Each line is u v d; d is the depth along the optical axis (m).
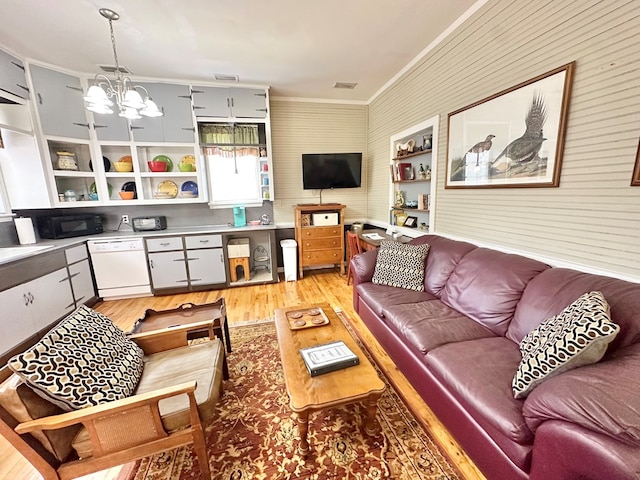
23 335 2.38
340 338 1.75
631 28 1.34
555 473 0.88
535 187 1.86
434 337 1.67
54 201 3.17
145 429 1.15
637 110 1.35
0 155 2.88
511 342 1.59
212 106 3.68
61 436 1.09
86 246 3.31
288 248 4.11
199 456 1.23
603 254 1.54
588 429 0.80
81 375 1.16
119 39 2.55
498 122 2.10
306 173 4.33
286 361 1.53
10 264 2.28
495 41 2.08
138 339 1.68
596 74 1.49
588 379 0.91
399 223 3.81
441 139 2.78
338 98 4.48
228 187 4.24
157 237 3.54
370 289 2.53
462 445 1.35
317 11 2.22
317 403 1.25
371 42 2.75
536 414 0.96
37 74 2.95
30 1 2.00
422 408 1.67
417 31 2.59
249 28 2.44
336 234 4.33
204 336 2.04
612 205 1.48
